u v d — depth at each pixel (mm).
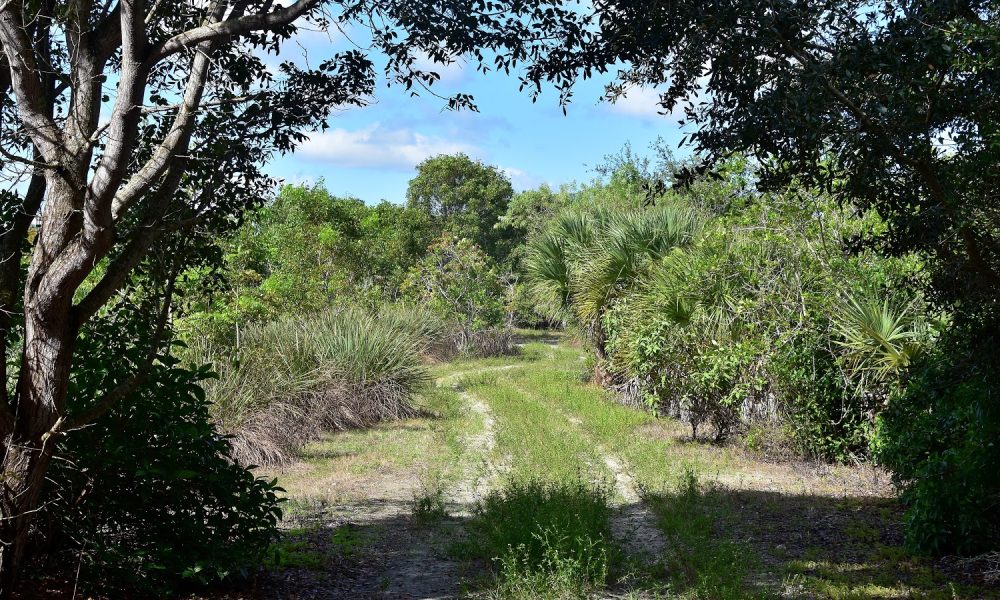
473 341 27500
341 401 13664
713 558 6145
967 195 4656
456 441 12289
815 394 10438
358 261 26734
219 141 5324
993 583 5707
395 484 9664
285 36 5523
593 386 18516
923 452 7102
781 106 4387
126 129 4402
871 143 4379
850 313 9914
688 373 11898
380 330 16047
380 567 6434
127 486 5289
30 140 4949
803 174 5016
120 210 4613
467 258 28906
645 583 5832
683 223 16062
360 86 5559
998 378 5668
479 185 53188
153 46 4559
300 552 6695
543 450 11031
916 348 9227
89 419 4801
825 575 6016
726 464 10523
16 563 4602
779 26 4391
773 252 11312
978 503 6254
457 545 6824
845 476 9844
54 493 5059
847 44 4387
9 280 4848
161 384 5812
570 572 5594
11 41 4406
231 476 5562
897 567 6227
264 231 21234
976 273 5086
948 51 4156
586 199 32312
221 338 13039
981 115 4438
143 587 5086
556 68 5426
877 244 5707
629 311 14672
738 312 11086
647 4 4941
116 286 4836
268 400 11969
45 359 4566
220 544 5387
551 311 19625
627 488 9328
